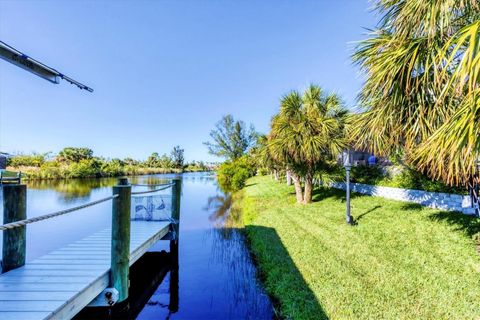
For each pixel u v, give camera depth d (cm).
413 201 690
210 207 1145
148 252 549
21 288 229
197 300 355
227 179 1994
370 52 356
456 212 545
